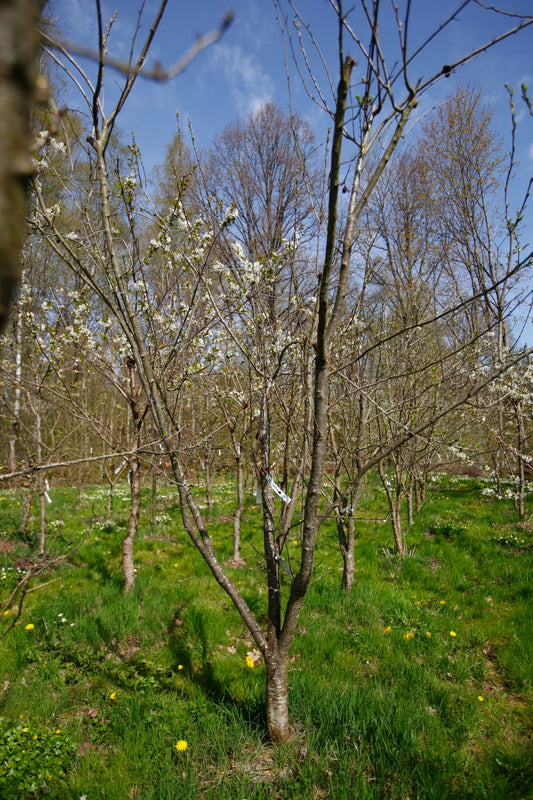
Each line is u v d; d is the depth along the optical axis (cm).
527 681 377
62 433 706
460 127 771
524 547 691
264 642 303
